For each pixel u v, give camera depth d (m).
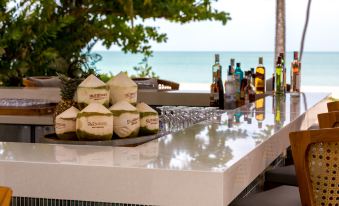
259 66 5.61
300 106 4.67
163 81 6.99
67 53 10.70
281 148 3.42
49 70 10.20
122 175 2.35
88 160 2.46
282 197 2.92
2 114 4.86
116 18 11.09
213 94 4.93
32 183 2.45
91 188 2.39
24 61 9.91
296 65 5.80
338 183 2.65
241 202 2.87
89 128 2.82
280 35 10.17
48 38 10.26
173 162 2.42
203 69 36.75
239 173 2.48
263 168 2.95
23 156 2.54
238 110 4.39
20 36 9.48
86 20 10.98
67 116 2.89
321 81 33.28
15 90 5.90
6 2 9.63
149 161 2.44
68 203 2.49
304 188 2.68
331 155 2.64
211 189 2.25
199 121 3.73
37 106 4.97
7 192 1.81
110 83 3.04
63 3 10.61
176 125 3.50
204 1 11.27
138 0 10.84
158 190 2.31
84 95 2.93
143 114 3.03
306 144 2.63
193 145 2.82
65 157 2.52
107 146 2.78
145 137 2.99
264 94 5.62
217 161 2.44
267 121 3.74
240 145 2.82
